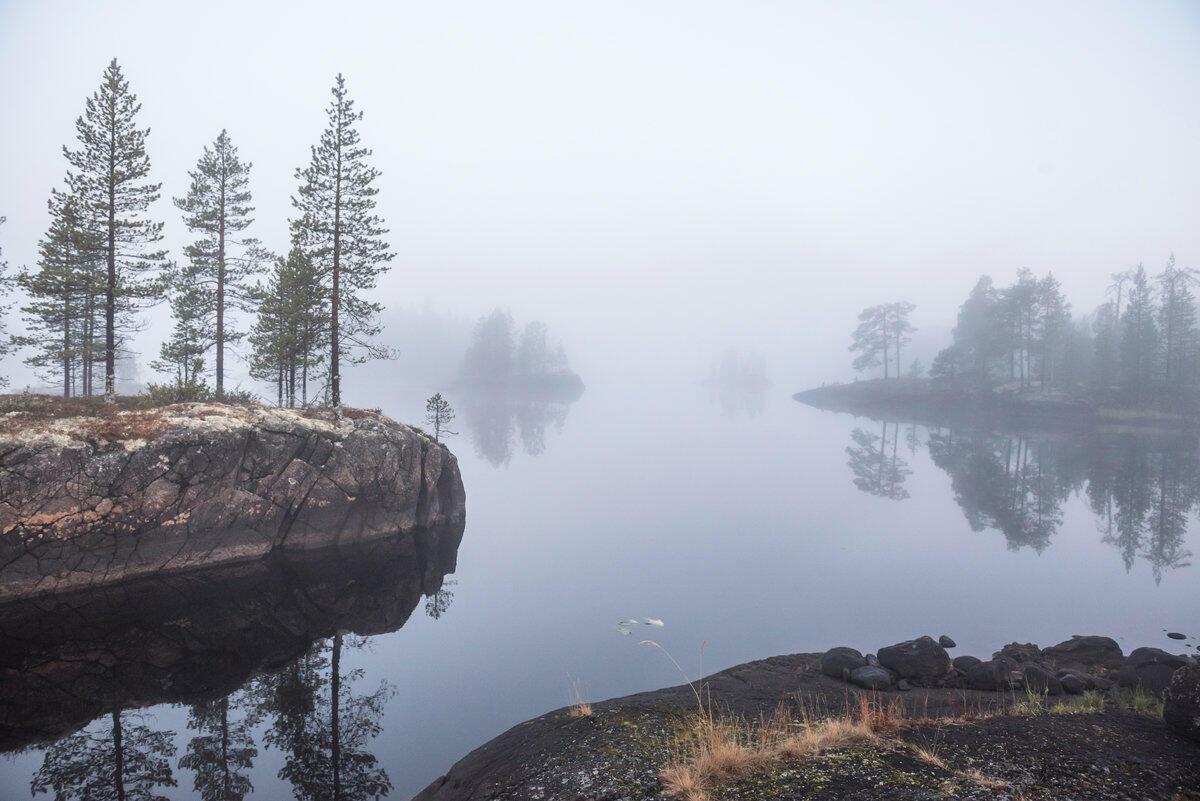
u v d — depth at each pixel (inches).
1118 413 3203.7
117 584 731.4
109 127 1116.5
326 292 1250.6
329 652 574.6
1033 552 1060.5
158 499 773.9
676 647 617.3
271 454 903.7
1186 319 3230.8
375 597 756.0
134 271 1173.1
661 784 216.4
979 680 445.7
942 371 4101.9
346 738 406.3
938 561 1000.9
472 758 313.9
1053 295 3432.6
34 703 448.1
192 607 669.3
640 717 312.2
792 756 229.0
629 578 888.9
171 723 423.2
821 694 406.0
